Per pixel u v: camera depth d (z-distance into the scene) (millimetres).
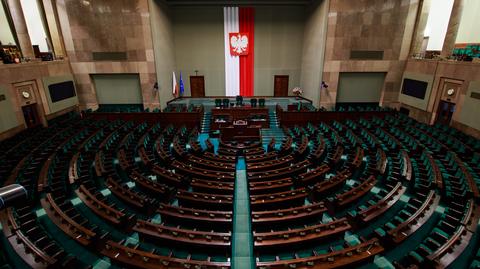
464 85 11773
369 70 15938
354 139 10797
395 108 15977
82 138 11320
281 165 9023
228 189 7098
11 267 4941
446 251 4586
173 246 5512
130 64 15852
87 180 7793
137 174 7797
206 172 8281
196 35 18422
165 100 17234
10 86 11797
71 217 6051
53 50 15570
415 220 5496
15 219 5637
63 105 14930
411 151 9602
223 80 19312
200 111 14875
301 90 19062
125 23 15117
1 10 13570
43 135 11539
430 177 7395
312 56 17016
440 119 13484
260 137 12383
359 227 5988
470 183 6742
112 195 7715
